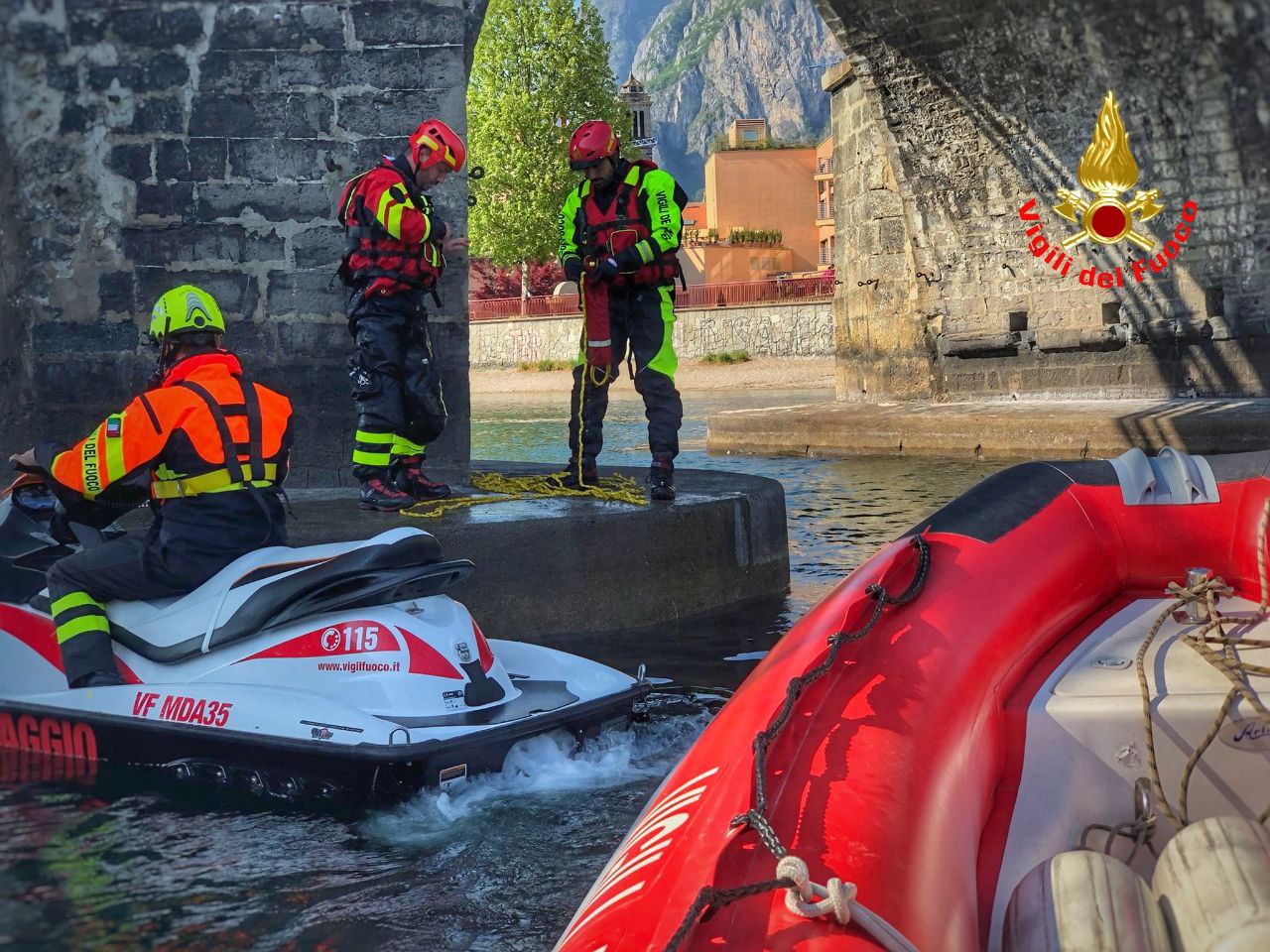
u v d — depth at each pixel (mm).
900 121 19734
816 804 1826
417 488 6977
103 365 7824
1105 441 15523
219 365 4363
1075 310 19297
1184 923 1917
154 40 7742
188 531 4180
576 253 7117
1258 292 17656
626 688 4133
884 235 21578
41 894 2998
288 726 3654
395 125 7848
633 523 6426
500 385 51500
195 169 7801
